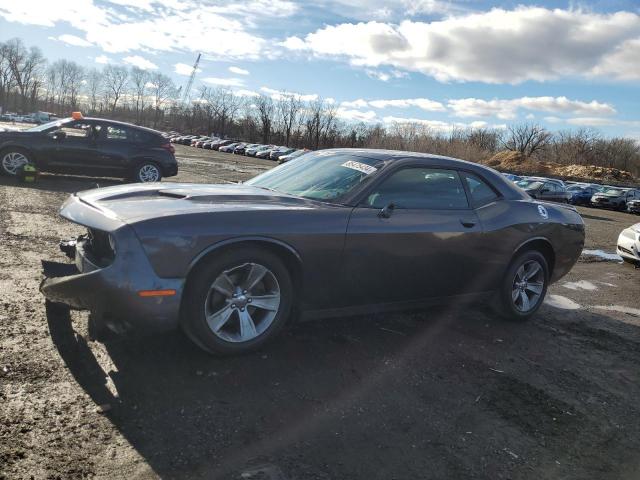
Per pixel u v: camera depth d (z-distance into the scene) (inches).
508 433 117.7
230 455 97.6
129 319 117.5
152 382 120.3
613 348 183.5
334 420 113.9
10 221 271.1
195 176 690.8
